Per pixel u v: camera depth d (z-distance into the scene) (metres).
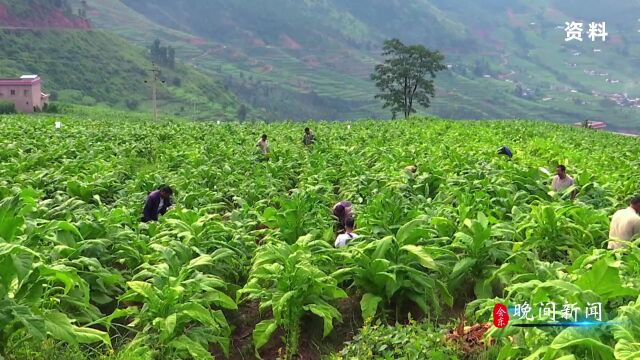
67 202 11.00
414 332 7.04
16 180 15.00
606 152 26.80
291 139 32.41
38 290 6.26
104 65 196.75
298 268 7.73
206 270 9.00
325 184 16.34
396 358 6.77
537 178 15.92
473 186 14.62
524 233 10.27
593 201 13.75
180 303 7.21
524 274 7.38
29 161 18.91
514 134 37.34
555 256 9.89
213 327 7.31
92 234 9.26
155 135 32.19
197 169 18.33
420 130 38.06
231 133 36.06
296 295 7.59
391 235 8.98
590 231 10.37
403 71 82.25
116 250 9.37
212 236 9.91
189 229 9.81
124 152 24.17
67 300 7.29
